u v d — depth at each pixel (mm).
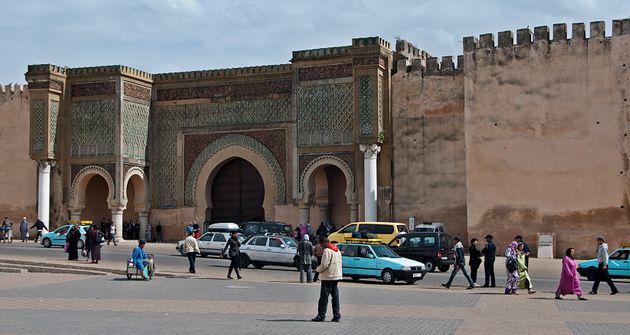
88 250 25156
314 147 32156
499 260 27500
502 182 29266
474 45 30000
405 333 11438
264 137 33875
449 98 31031
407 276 20234
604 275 18203
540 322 12758
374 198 30781
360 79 31016
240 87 34469
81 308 14305
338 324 12383
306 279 20672
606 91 27984
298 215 32812
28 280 19672
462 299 16562
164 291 17438
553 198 28516
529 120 28984
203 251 27719
